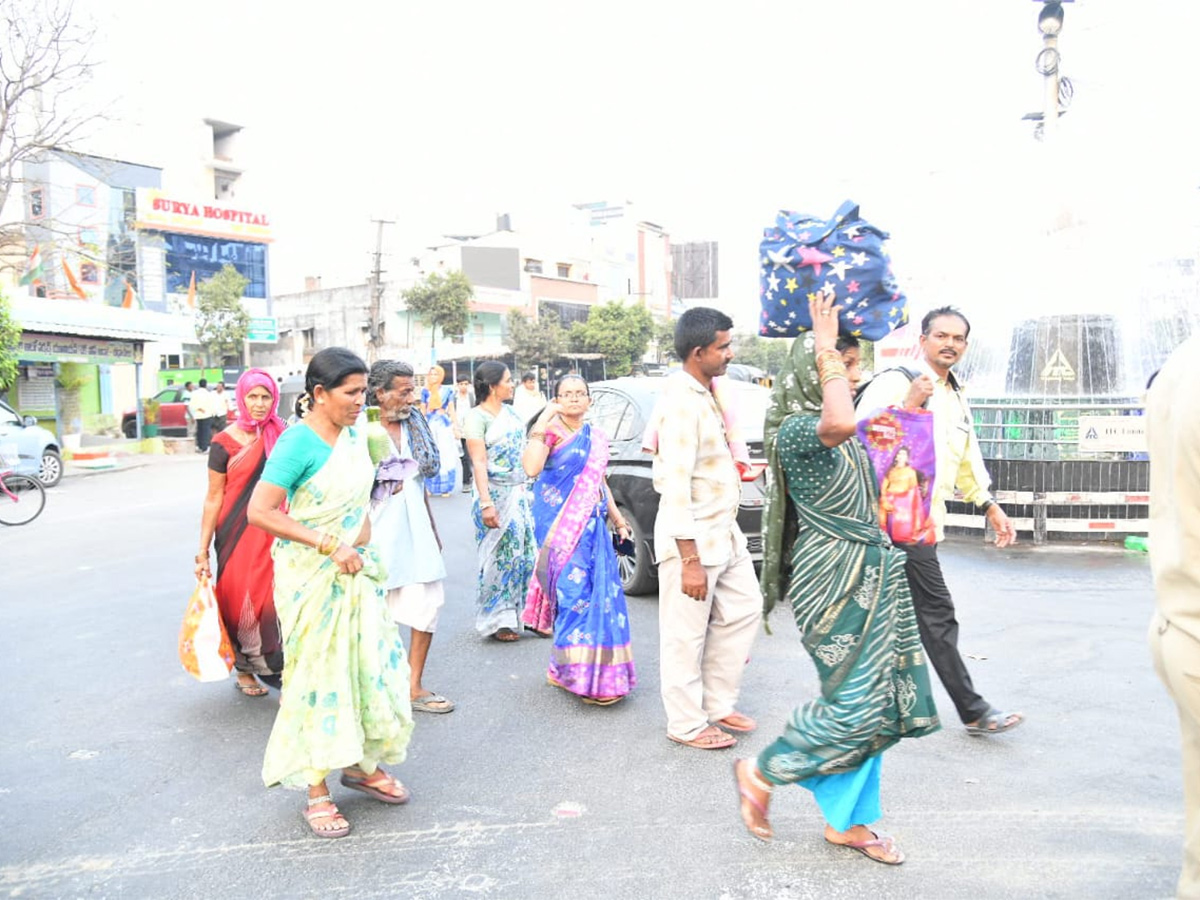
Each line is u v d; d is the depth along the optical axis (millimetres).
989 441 8469
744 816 3102
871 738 2854
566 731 4371
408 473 4457
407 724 3553
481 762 4020
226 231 43969
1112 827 3252
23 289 25844
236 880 3078
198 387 26844
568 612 4695
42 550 9641
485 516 5594
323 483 3334
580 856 3172
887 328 2834
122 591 7562
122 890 3029
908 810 3428
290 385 19531
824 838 3236
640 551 6863
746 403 7211
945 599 4090
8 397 21344
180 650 4734
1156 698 4488
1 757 4176
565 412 4723
